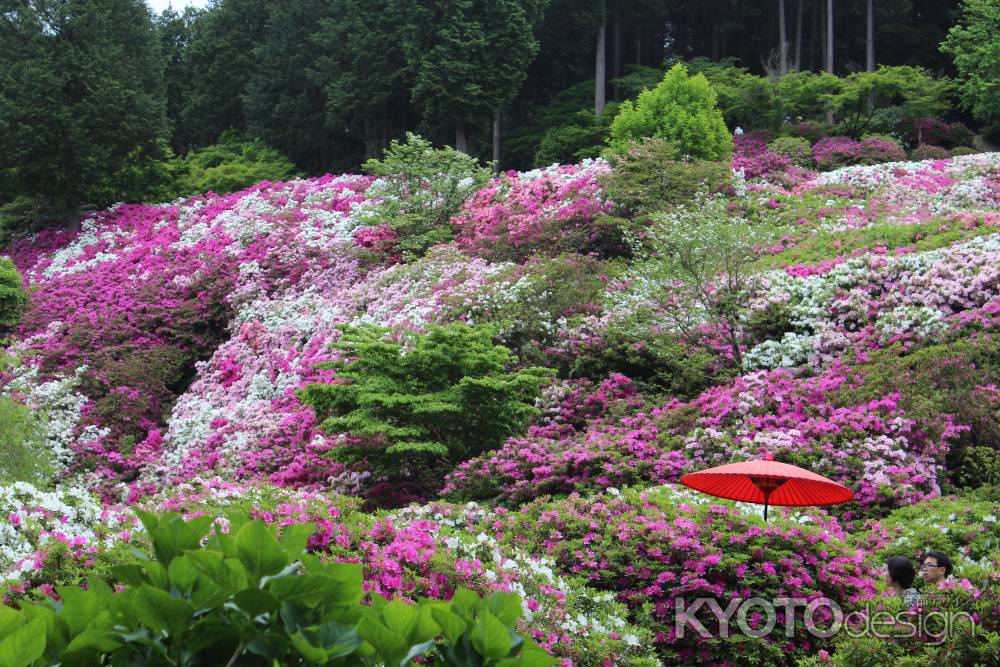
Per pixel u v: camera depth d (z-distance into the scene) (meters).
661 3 38.16
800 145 24.52
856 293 12.25
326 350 15.66
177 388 18.89
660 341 12.25
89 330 19.83
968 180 19.77
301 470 11.73
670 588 6.72
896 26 38.56
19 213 28.97
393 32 33.94
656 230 15.33
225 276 21.14
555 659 2.51
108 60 27.81
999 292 11.50
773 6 40.91
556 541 7.42
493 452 10.32
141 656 2.30
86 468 15.57
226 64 40.78
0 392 17.45
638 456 9.91
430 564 5.68
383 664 2.38
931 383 10.15
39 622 2.14
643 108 22.12
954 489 9.09
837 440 9.55
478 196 20.84
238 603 2.29
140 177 30.12
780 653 6.31
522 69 32.84
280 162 35.62
